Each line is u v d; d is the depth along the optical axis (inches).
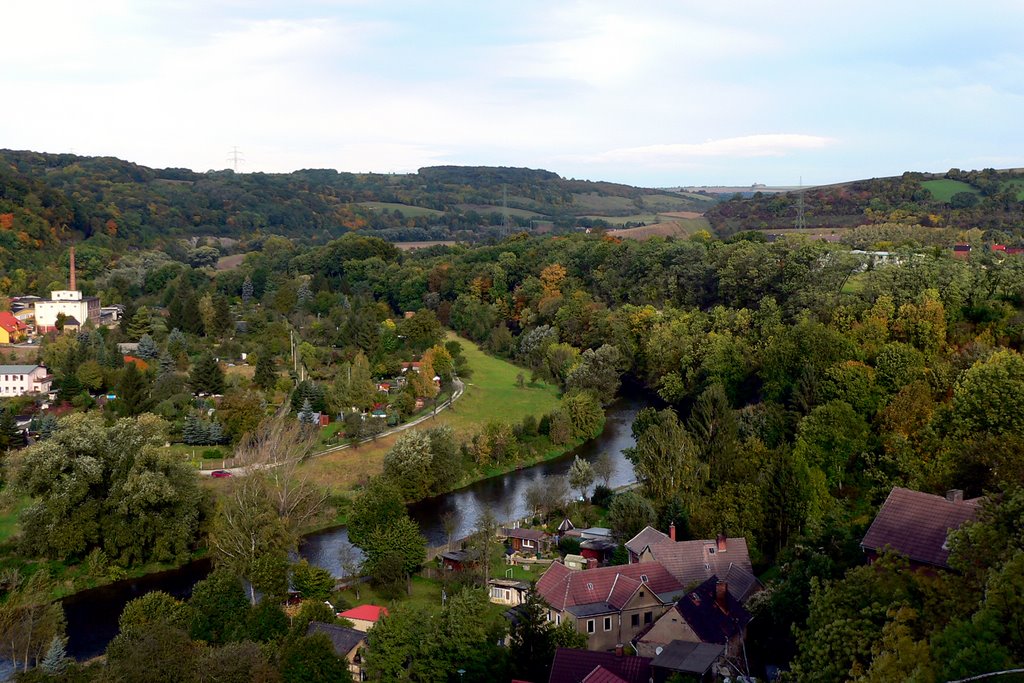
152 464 4940.9
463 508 5654.5
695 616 3304.6
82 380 7190.0
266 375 7559.1
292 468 5595.5
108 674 2918.3
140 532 4761.3
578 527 5083.7
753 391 6939.0
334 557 4822.8
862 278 7391.7
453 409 7524.6
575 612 3523.6
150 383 7327.8
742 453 4965.6
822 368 5718.5
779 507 4308.6
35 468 4741.6
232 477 5615.2
